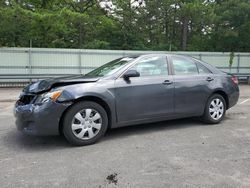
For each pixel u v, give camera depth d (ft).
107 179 13.05
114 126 18.79
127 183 12.66
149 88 19.58
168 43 98.37
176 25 101.86
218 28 84.64
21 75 56.59
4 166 14.60
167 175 13.42
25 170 14.08
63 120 17.21
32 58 57.88
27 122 17.19
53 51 58.65
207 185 12.44
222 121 23.98
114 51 61.41
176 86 20.70
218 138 19.08
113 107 18.42
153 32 101.19
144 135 19.79
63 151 16.74
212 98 22.63
